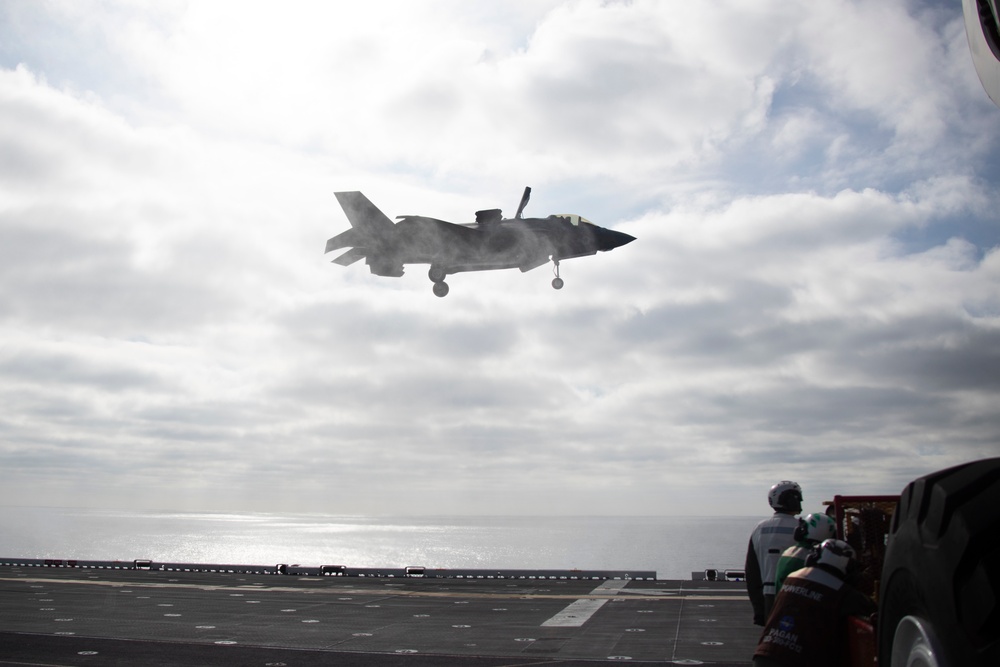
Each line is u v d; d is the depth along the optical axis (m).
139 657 14.10
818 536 6.59
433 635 16.47
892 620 3.18
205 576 30.19
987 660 2.38
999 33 3.53
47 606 20.89
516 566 151.75
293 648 15.01
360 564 162.00
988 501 2.59
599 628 17.25
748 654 14.13
